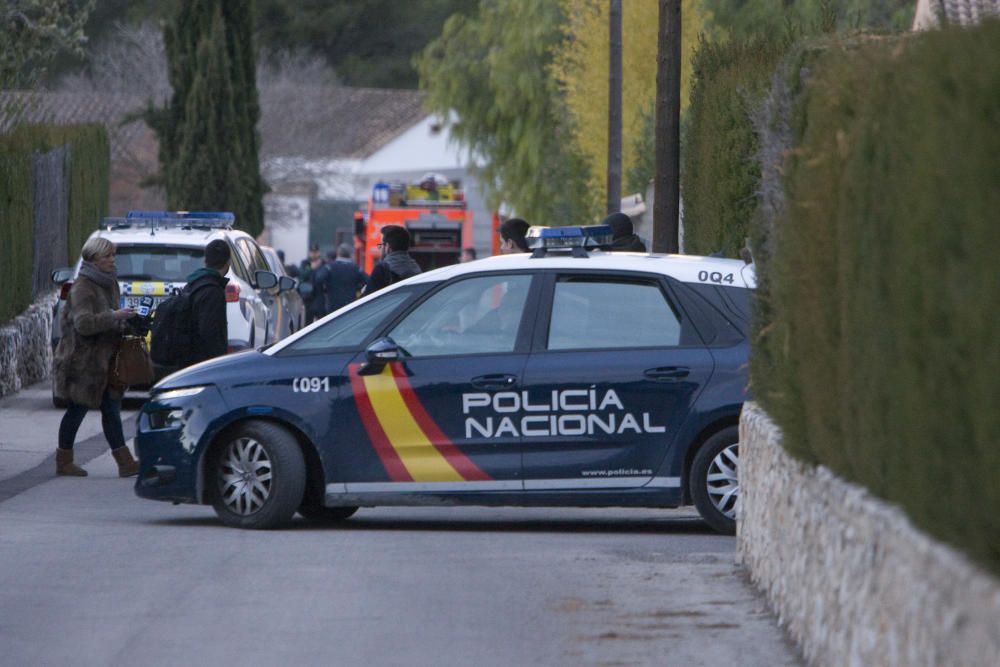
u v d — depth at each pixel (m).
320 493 38.78
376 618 26.98
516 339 37.66
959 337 15.50
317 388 38.00
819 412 22.81
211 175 154.38
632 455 36.97
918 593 16.77
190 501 38.75
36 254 90.88
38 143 92.69
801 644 23.98
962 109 15.36
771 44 53.97
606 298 37.72
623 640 25.31
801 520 24.38
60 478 50.91
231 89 155.25
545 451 37.16
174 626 26.42
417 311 38.22
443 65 166.75
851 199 20.75
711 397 36.66
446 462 37.41
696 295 37.41
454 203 157.75
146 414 39.34
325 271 104.31
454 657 24.30
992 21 15.02
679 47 63.97
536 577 30.78
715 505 36.94
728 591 29.05
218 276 50.50
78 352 50.09
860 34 28.14
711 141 57.94
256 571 31.56
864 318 19.91
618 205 100.12
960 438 15.56
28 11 81.75
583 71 121.19
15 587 29.78
